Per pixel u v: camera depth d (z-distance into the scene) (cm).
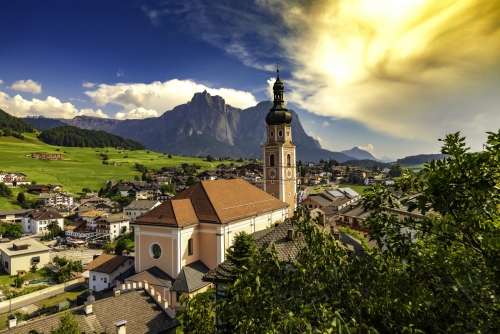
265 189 7462
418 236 936
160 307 2823
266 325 812
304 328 784
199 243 4616
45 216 14425
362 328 757
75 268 8306
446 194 759
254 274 918
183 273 4156
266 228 5600
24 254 9119
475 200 750
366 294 893
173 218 4328
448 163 815
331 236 988
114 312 2639
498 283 728
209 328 1299
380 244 952
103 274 6444
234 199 5319
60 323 2228
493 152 745
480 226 752
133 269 4822
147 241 4472
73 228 13762
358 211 5338
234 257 2848
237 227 4900
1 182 17975
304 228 1077
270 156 7362
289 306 847
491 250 742
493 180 760
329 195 13862
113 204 17062
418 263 870
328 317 707
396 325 780
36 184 19812
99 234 13450
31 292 7425
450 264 816
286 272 952
